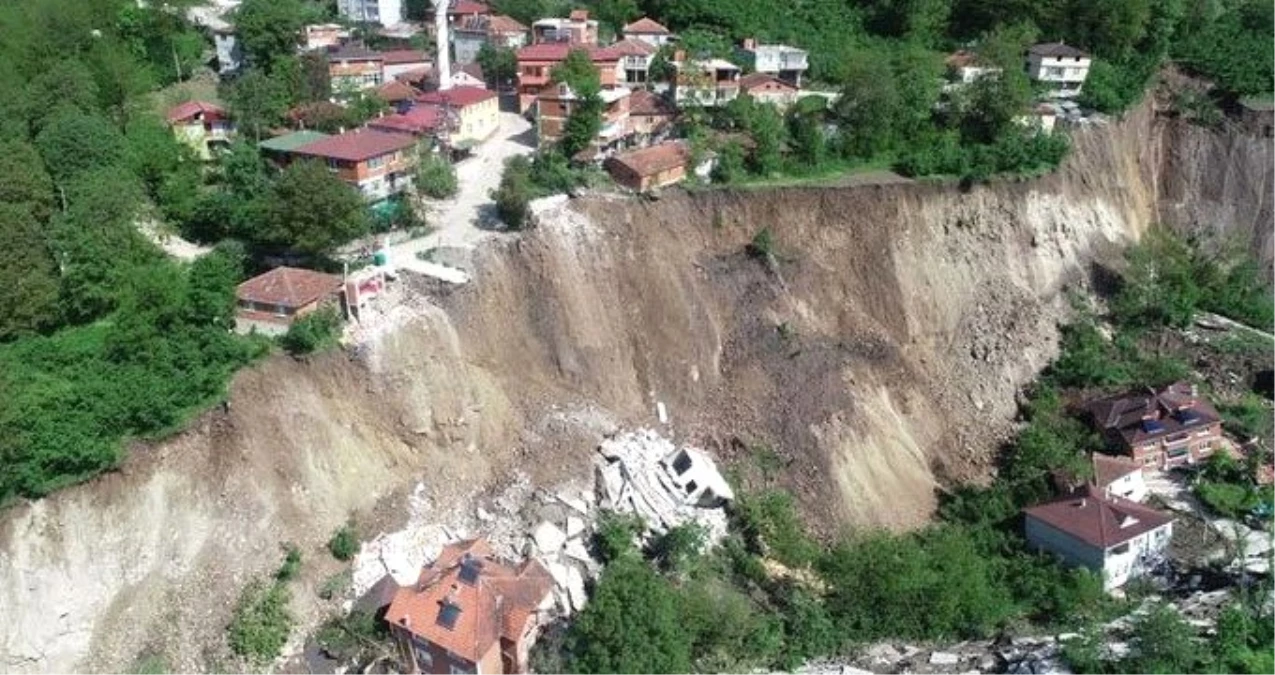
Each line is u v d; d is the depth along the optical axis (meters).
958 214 78.81
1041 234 80.94
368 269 61.22
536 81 88.12
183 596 50.69
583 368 65.69
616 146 78.06
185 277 57.22
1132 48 97.56
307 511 54.38
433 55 97.81
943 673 51.91
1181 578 58.53
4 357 52.38
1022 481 65.19
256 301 57.00
